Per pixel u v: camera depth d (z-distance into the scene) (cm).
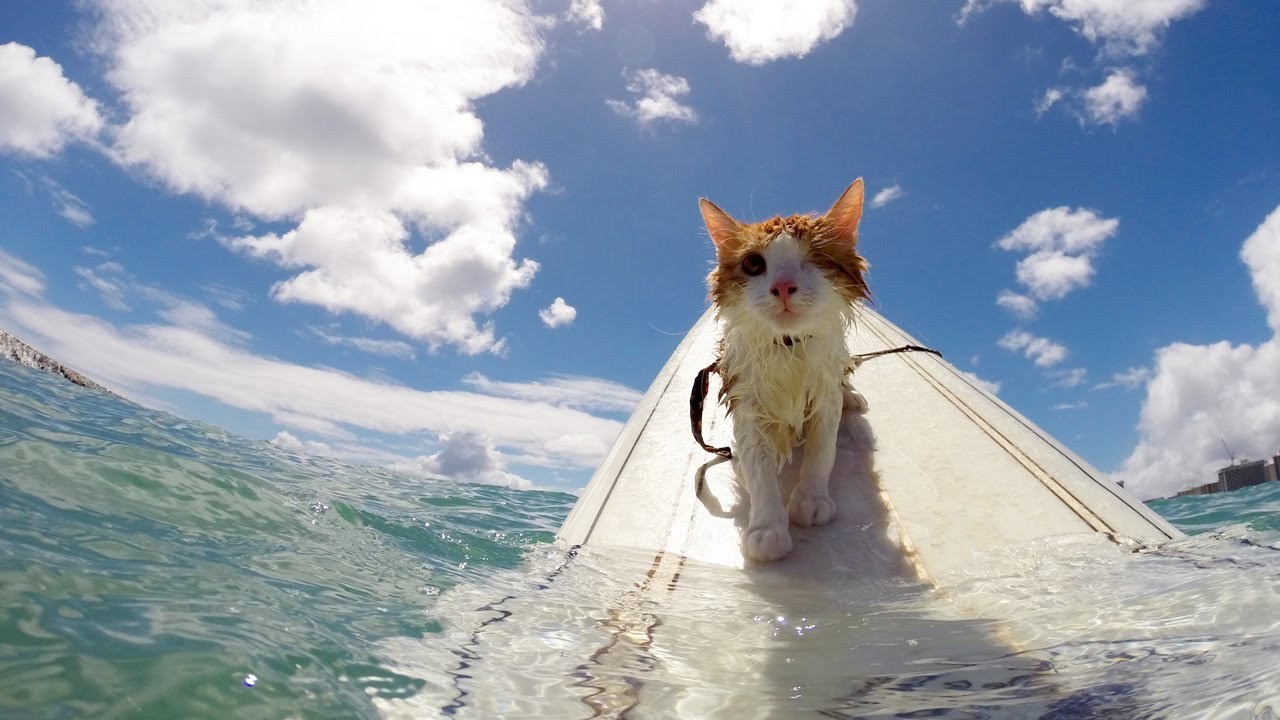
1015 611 38
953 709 25
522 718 24
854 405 74
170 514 41
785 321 49
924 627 37
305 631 28
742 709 26
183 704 20
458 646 31
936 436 69
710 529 56
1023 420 73
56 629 23
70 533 33
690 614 39
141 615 25
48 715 18
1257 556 44
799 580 47
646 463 69
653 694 27
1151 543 50
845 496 59
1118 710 23
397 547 48
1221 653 27
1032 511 55
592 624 36
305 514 49
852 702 26
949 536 52
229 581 32
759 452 53
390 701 24
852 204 53
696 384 61
